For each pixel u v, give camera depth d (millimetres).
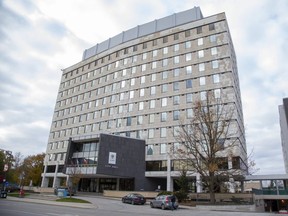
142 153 50531
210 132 31250
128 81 61875
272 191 41094
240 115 57969
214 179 30781
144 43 62875
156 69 58250
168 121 52031
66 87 80250
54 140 75062
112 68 67125
